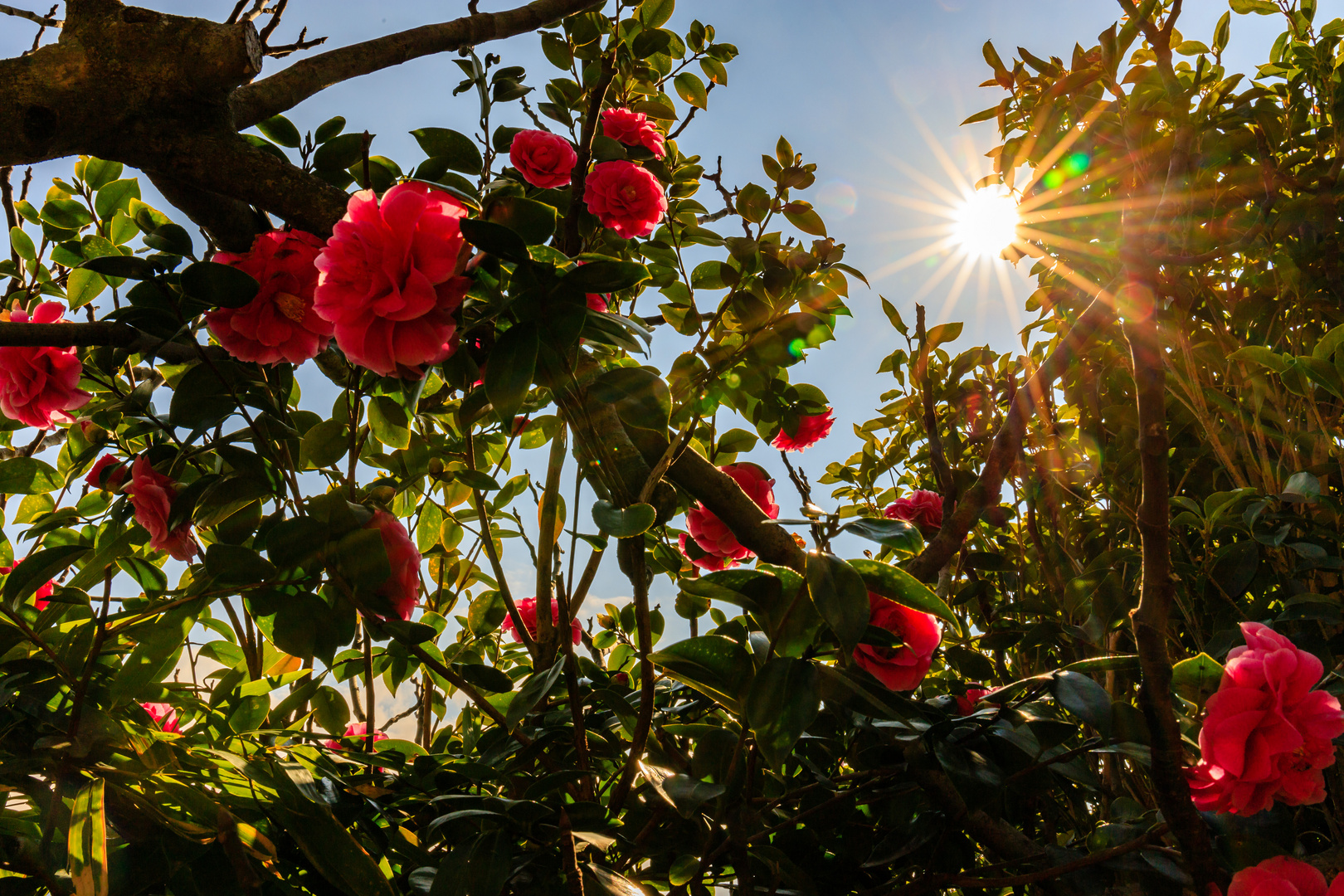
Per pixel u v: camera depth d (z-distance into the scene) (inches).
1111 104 50.5
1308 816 50.8
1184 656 56.2
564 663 35.2
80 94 33.4
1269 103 58.3
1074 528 70.8
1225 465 54.1
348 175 46.9
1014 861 35.6
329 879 26.3
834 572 26.1
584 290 30.2
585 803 31.7
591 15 68.7
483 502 52.5
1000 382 72.2
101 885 23.3
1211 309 60.8
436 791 36.1
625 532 28.1
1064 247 58.2
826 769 45.3
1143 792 50.1
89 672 26.4
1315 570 51.9
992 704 35.7
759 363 51.8
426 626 32.6
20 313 52.7
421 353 30.5
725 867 41.6
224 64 34.9
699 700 45.6
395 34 42.3
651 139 67.8
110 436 52.6
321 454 40.5
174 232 35.5
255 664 43.5
